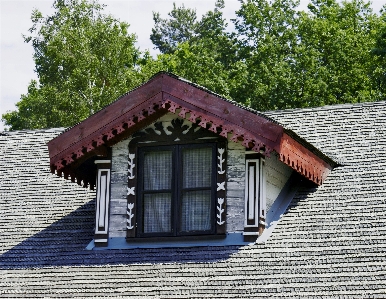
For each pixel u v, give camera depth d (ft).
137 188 52.21
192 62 188.96
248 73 180.04
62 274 50.14
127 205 52.08
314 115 61.36
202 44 215.10
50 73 194.59
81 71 184.96
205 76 185.98
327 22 190.19
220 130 49.78
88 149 52.16
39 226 56.13
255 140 49.06
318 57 183.93
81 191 59.82
